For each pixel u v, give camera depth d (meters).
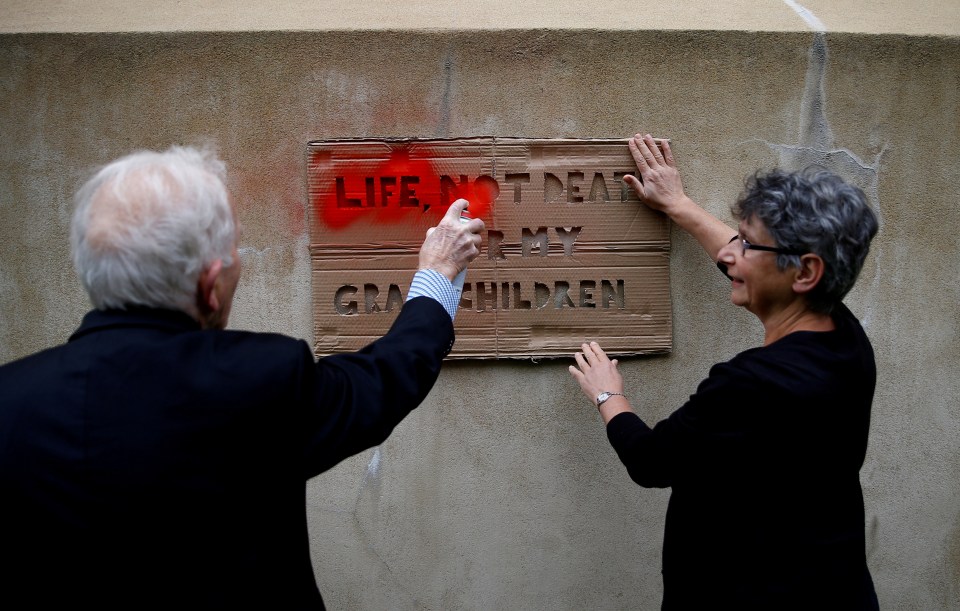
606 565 1.93
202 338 1.01
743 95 1.79
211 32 1.75
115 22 1.79
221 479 0.96
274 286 1.83
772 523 1.26
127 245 0.98
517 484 1.90
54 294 1.83
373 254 1.80
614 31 1.77
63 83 1.76
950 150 1.83
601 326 1.83
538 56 1.77
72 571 0.92
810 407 1.19
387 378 1.13
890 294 1.88
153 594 0.93
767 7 1.89
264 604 1.01
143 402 0.95
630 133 1.80
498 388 1.87
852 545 1.31
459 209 1.43
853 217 1.22
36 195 1.80
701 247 1.83
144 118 1.78
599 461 1.90
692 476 1.29
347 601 1.92
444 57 1.77
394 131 1.79
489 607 1.93
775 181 1.29
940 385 1.90
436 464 1.89
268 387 0.99
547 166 1.79
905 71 1.80
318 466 1.06
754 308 1.36
